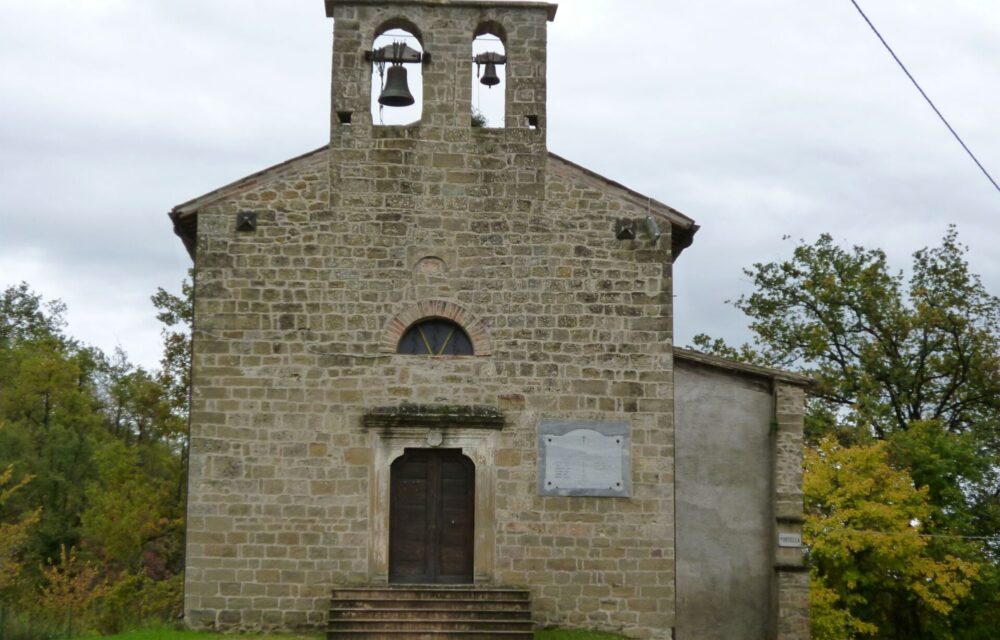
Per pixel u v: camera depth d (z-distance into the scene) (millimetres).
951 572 32094
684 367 24875
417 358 23203
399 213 23562
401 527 23000
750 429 24734
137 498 39250
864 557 31125
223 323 23062
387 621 21562
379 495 22812
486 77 24375
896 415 41000
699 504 24469
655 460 23219
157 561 44156
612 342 23469
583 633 22516
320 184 23547
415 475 23172
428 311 23312
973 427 40375
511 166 23812
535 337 23391
